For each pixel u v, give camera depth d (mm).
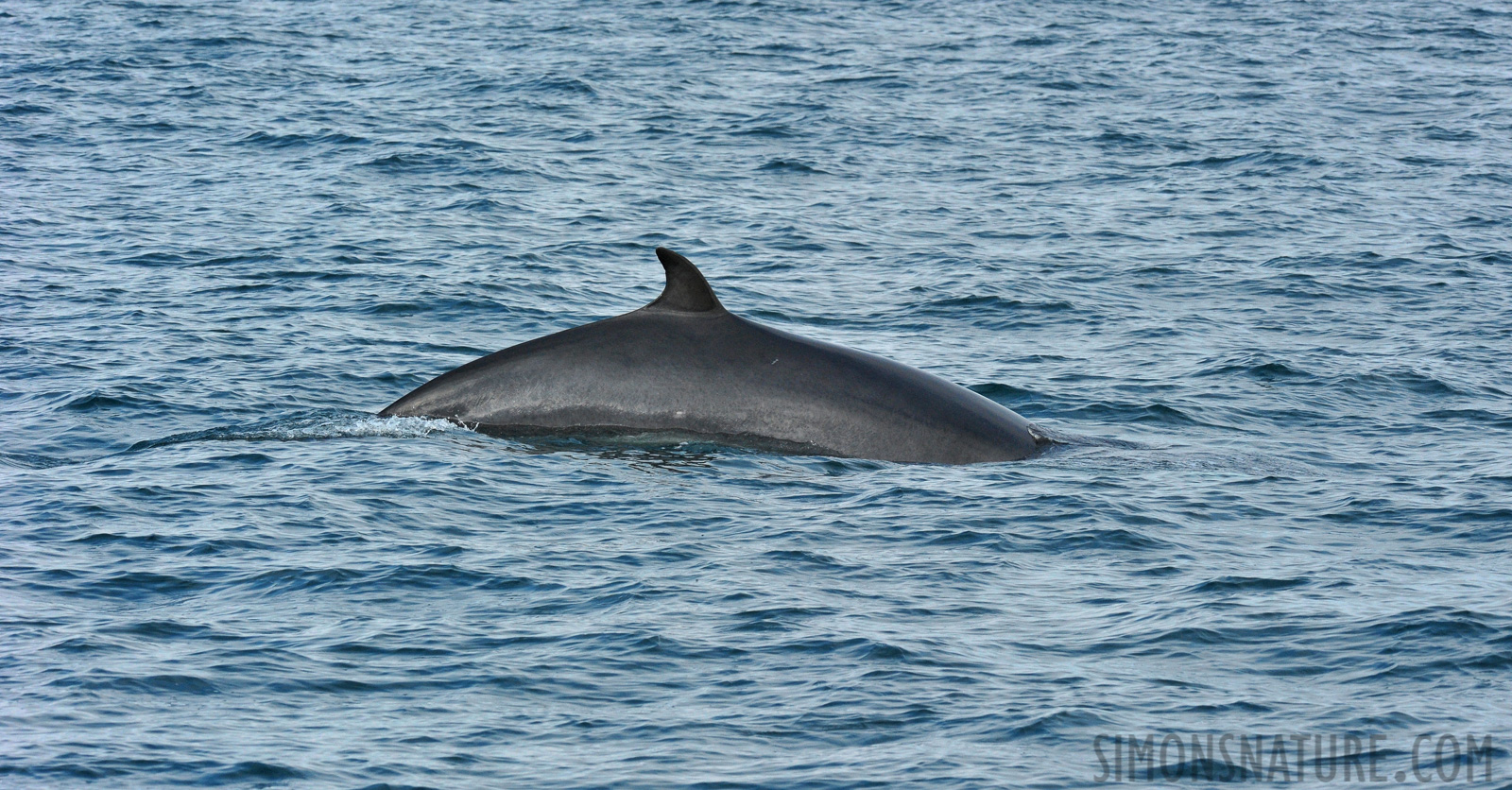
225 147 160375
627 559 53875
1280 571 53844
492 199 137750
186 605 49531
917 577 52750
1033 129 181750
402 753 39375
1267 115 190625
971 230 131250
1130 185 152000
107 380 78000
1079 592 51781
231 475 62219
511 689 43438
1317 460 70062
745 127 178375
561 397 65438
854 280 112062
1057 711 42000
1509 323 100125
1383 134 180000
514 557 54000
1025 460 66125
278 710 41938
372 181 144625
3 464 64625
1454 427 76250
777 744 40156
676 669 44812
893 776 38344
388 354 86312
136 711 41594
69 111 177750
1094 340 94812
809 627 47938
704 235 126688
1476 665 45031
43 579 51344
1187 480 64938
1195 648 46625
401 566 52906
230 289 101438
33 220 122938
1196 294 108750
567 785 37781
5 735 39906
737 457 63719
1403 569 54281
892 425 65062
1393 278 113375
